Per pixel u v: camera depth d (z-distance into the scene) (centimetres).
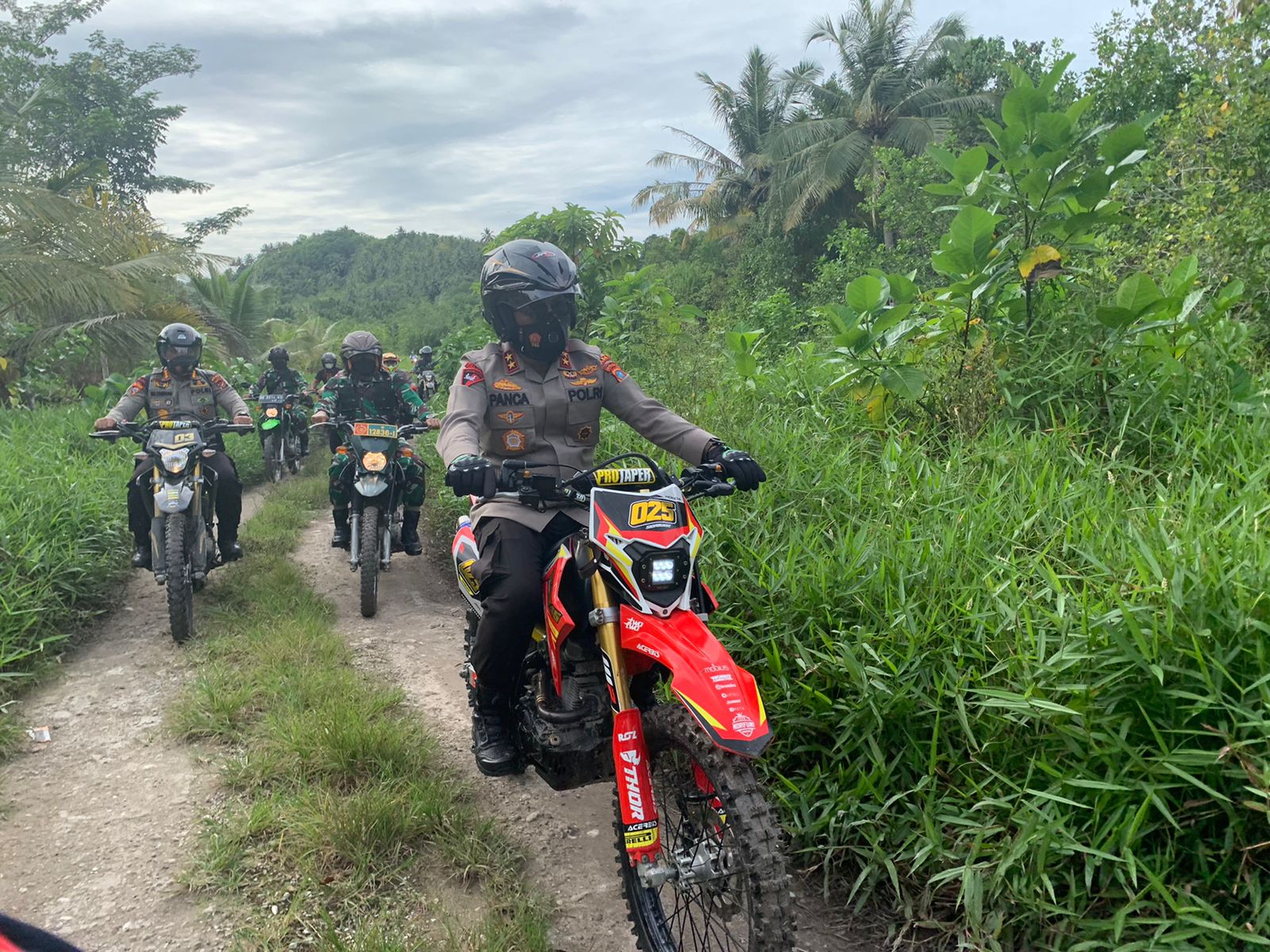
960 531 371
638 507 261
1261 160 743
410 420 696
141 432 561
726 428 546
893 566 349
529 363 335
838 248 2562
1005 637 301
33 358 1477
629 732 258
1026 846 251
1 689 453
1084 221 535
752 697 237
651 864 248
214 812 345
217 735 405
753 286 2927
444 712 437
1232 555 279
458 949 267
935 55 2888
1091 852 242
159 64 3381
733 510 435
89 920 287
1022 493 398
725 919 247
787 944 215
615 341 845
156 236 2064
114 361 1725
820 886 298
